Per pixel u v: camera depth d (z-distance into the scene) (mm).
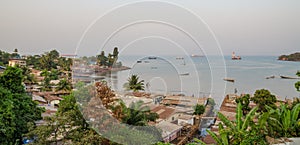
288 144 2225
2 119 4508
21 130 4957
